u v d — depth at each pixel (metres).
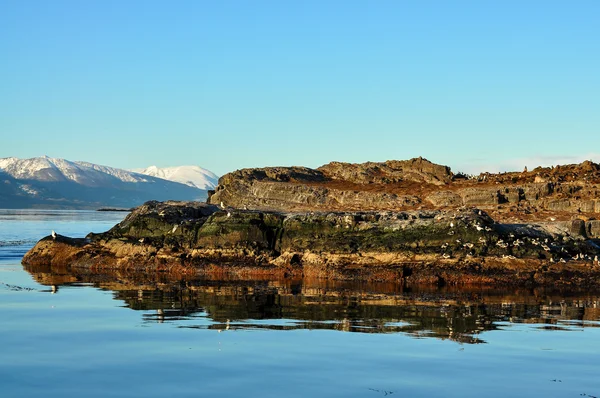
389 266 64.88
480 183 100.56
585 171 98.88
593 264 63.12
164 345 36.12
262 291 56.44
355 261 66.81
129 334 38.69
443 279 62.94
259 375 30.81
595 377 31.28
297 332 39.38
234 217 73.50
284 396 28.11
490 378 30.92
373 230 69.31
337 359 33.53
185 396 28.03
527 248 64.56
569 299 53.75
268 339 37.56
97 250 76.19
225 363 32.72
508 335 39.41
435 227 67.19
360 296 53.75
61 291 55.34
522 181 98.44
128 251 74.50
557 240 68.56
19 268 73.12
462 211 71.19
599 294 56.81
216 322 42.19
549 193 90.69
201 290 56.84
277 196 108.75
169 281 63.44
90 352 34.66
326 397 28.03
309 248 69.38
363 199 100.19
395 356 34.22
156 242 74.50
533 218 82.75
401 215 72.12
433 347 36.19
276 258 70.00
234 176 118.56
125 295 53.38
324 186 109.06
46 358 33.53
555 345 37.16
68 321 42.28
